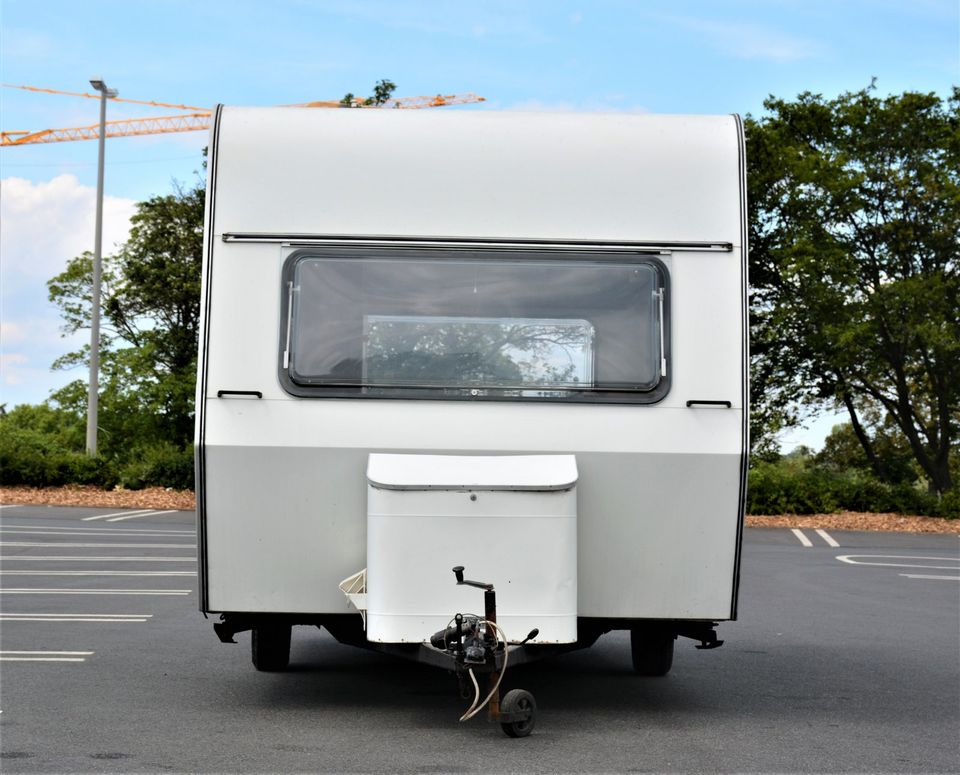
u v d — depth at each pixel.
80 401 46.34
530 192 7.39
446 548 6.83
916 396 32.72
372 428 7.13
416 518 6.82
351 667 9.48
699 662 9.98
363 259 7.30
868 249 31.86
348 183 7.36
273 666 9.12
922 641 11.26
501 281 7.31
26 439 35.72
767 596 14.82
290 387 7.16
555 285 7.32
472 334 7.26
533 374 7.22
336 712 7.71
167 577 15.23
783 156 31.38
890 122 31.45
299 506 7.16
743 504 7.21
